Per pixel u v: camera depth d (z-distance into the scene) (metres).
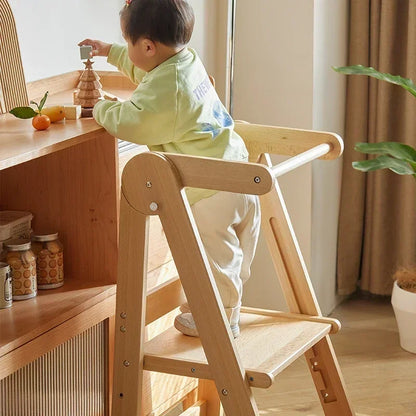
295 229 3.44
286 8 3.28
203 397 2.60
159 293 2.29
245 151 2.18
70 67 2.61
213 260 2.11
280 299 3.46
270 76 3.36
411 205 3.63
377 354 3.27
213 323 1.89
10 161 1.66
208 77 2.16
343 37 3.54
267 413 2.81
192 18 2.06
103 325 2.20
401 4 3.53
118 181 2.18
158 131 2.00
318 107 3.35
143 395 2.33
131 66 2.26
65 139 1.85
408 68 3.48
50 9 2.49
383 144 3.12
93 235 2.22
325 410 2.40
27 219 2.20
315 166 3.38
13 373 1.93
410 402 2.89
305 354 2.35
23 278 2.08
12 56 2.20
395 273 3.55
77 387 2.13
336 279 3.75
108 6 2.75
